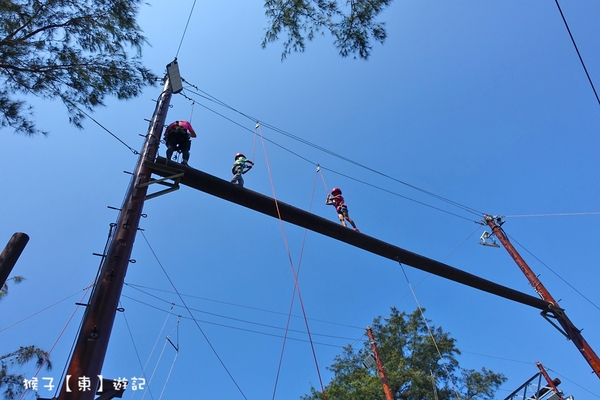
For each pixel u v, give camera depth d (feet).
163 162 20.56
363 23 22.95
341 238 25.41
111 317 13.34
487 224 48.08
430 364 80.18
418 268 28.55
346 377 82.07
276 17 24.11
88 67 24.52
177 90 26.35
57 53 23.93
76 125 25.53
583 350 35.76
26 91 23.82
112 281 14.20
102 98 25.34
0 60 22.00
